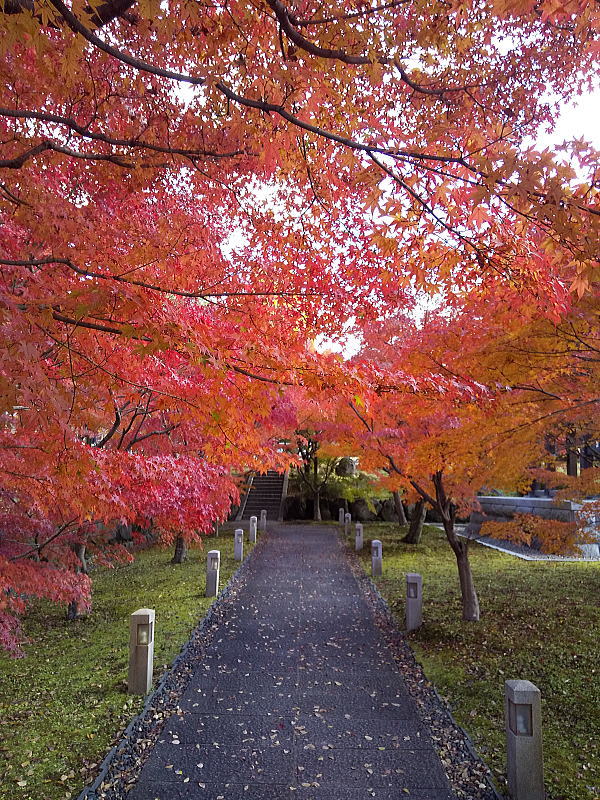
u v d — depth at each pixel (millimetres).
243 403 3656
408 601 8461
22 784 4137
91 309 2588
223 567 14125
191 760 4516
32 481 4391
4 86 3299
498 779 4262
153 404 6793
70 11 2191
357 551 16672
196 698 5832
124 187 4270
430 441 6203
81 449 3387
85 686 6234
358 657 7250
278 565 14461
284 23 2664
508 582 11641
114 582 12938
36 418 2764
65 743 4801
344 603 10320
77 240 3211
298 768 4402
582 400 5297
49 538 6898
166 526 7469
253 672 6656
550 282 3465
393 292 5176
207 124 3873
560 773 4312
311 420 11695
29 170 3535
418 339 6031
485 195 2387
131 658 5992
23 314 2572
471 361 5074
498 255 3334
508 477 7449
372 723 5238
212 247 4266
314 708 5586
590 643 7332
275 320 4152
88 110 3979
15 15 1938
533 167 2275
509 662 6801
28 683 6430
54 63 3260
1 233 3588
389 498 25484
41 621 9477
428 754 4641
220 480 7375
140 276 3125
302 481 27906
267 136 3609
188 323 3064
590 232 2316
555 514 14891
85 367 3381
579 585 10984
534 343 4762
